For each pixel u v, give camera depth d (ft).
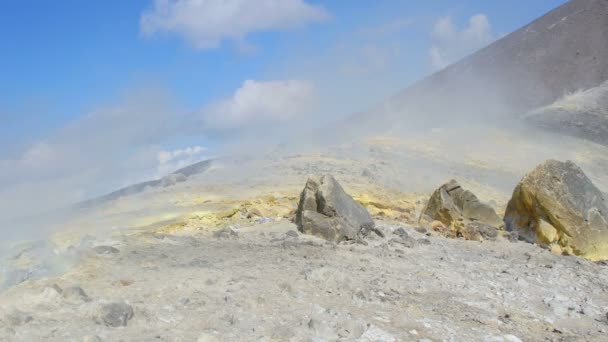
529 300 36.86
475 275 40.81
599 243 51.67
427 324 29.32
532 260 46.60
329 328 25.79
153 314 25.89
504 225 57.47
